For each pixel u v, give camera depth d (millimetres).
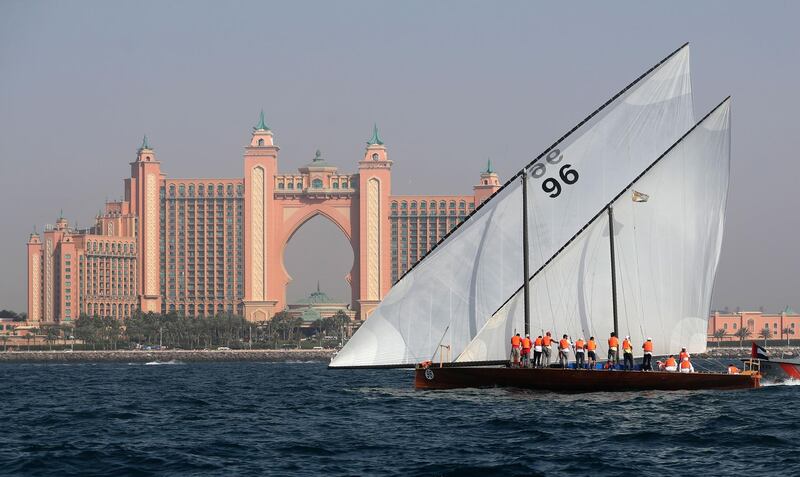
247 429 99500
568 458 78688
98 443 89500
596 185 126375
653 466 75250
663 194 127812
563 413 105938
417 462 77312
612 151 126562
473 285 126875
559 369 121875
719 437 88812
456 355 127312
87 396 158625
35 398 154750
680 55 127375
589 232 126500
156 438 93000
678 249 128500
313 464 76688
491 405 113875
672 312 128750
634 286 127375
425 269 127625
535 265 126062
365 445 86062
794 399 118750
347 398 135375
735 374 128250
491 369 124750
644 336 128000
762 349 140125
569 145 126188
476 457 79562
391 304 128125
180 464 77062
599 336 127062
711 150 128875
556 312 126062
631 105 126688
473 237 126812
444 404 115875
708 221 129375
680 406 111500
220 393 162875
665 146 127312
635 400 117188
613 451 82312
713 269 130000
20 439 93562
